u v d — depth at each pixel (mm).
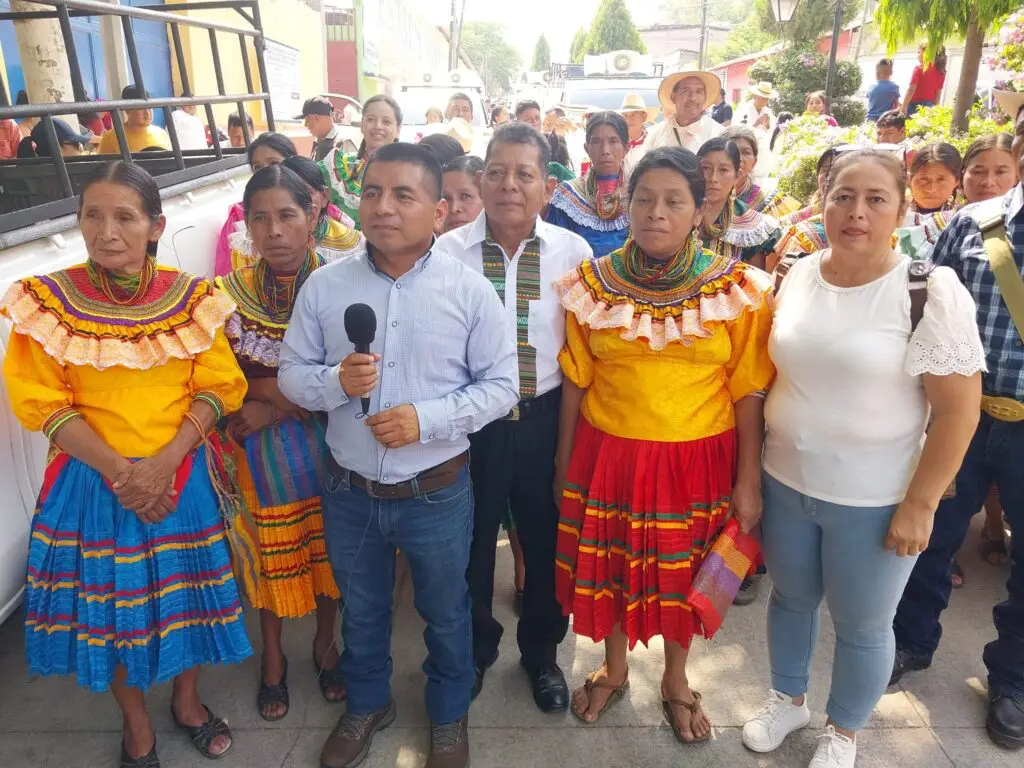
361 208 2047
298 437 2490
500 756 2488
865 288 2053
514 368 2240
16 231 2287
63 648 2170
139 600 2152
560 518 2555
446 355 2133
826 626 3168
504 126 2479
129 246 2004
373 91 22219
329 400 2080
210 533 2250
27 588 2162
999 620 2615
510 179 2402
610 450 2383
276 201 2377
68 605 2146
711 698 2752
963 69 6570
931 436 2006
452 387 2178
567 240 2627
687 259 2252
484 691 2771
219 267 3346
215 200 3543
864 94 18359
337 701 2693
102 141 5797
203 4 4543
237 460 2529
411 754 2486
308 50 15617
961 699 2740
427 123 11055
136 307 2086
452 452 2227
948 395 1962
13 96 7699
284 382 2158
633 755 2498
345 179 4441
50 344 1967
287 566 2545
